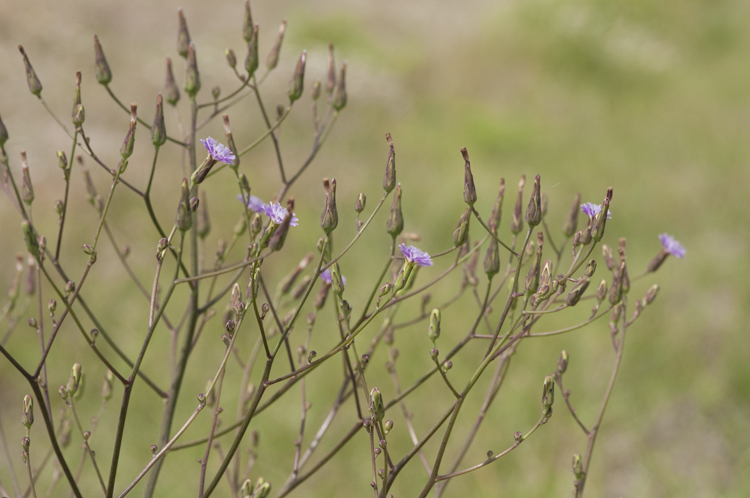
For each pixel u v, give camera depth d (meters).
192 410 4.27
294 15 13.28
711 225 6.78
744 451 4.15
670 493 3.91
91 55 9.59
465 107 9.82
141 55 10.01
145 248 5.68
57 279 5.05
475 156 8.22
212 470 3.87
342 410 4.25
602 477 3.94
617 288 1.58
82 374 1.61
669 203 7.12
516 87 10.57
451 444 4.07
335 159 7.67
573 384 4.48
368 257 6.00
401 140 8.46
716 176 7.79
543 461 3.99
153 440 4.03
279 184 6.88
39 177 6.52
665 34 12.88
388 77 10.53
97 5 11.82
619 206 7.08
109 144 7.39
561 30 11.60
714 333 5.02
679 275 5.76
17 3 9.82
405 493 3.83
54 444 1.41
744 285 5.54
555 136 9.02
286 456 4.02
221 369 1.39
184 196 1.41
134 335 4.77
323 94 8.93
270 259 5.70
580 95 10.66
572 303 1.51
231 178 6.66
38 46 9.24
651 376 4.59
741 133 9.16
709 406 4.40
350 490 3.89
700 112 10.02
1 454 3.88
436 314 1.38
